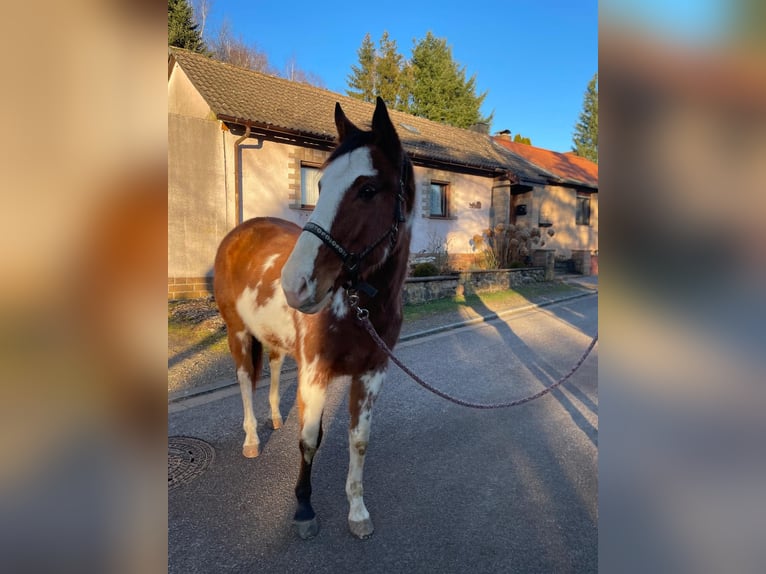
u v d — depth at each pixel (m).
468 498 2.73
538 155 23.06
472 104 32.78
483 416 4.02
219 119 8.68
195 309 7.86
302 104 12.05
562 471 3.07
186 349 5.77
